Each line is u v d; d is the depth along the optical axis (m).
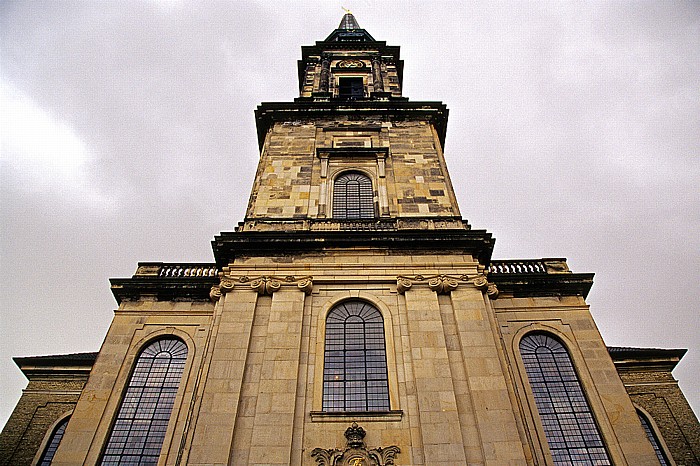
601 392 21.05
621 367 26.73
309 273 21.97
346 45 41.56
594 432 20.12
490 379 18.23
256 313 20.56
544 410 20.77
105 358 22.06
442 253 22.73
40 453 23.38
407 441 16.91
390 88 37.38
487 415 17.28
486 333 19.62
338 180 27.84
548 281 24.89
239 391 17.92
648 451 19.25
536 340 23.16
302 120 31.88
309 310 20.81
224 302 20.94
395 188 26.97
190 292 24.58
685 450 23.77
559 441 19.89
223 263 23.44
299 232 22.95
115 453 19.52
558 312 24.02
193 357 22.33
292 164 28.45
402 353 19.41
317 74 38.75
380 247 22.86
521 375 21.69
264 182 27.25
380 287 21.61
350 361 19.45
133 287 24.67
